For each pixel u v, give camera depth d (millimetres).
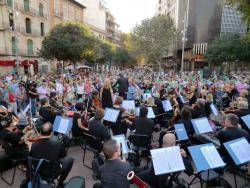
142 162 6289
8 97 12219
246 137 5207
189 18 57781
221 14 54125
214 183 4895
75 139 7848
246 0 11727
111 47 61812
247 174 5617
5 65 34812
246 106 7367
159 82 16719
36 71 41344
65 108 9945
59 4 48719
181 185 4391
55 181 5320
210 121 7176
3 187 5559
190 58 59000
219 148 5434
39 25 42688
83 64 50031
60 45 34594
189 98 11672
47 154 4391
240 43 37125
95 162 5051
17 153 5438
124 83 12336
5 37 36219
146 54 47719
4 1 35469
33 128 7113
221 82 18203
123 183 3566
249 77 24688
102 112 6262
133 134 6203
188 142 5883
